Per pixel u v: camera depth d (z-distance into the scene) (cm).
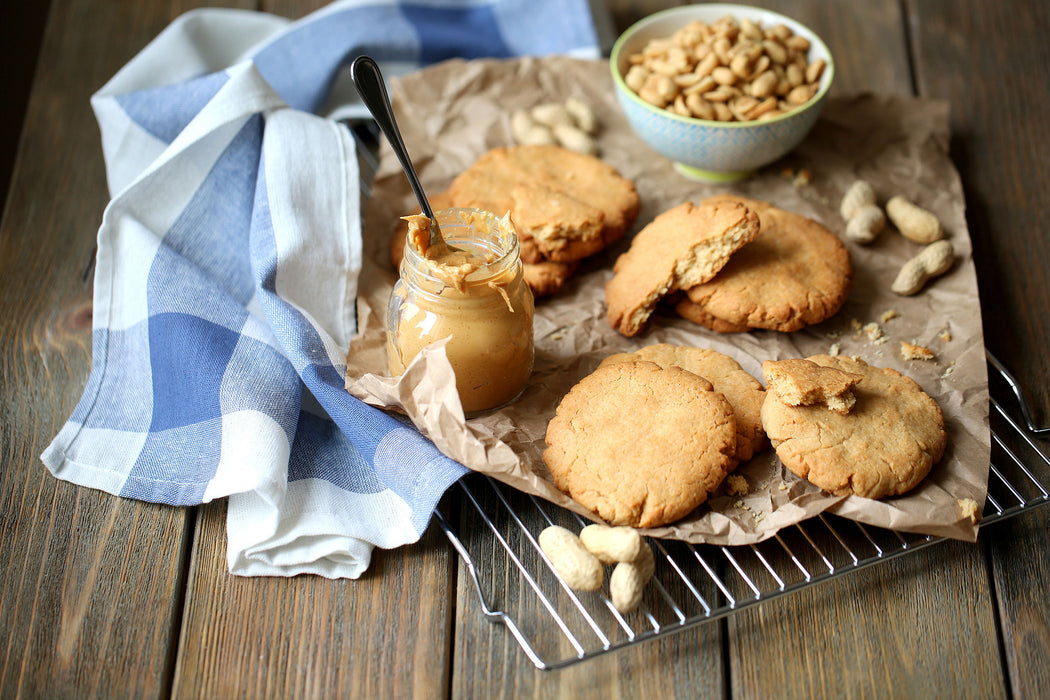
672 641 68
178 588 70
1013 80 95
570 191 83
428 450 71
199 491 71
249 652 68
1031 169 89
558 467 70
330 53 91
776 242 80
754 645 68
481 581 70
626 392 72
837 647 68
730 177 87
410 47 92
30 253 84
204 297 77
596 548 67
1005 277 83
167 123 83
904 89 95
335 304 79
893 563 70
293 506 71
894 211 83
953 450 71
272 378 74
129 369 76
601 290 81
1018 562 70
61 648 68
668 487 68
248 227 81
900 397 73
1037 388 77
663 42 87
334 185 80
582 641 68
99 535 71
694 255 77
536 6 95
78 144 91
